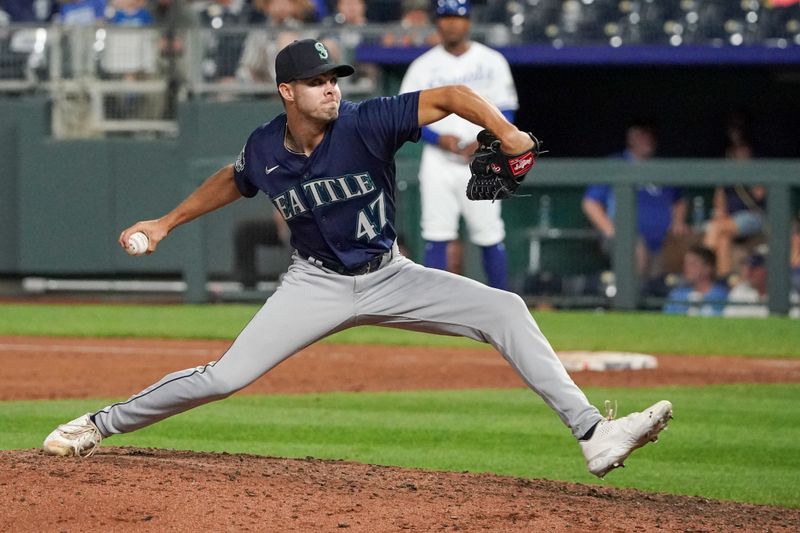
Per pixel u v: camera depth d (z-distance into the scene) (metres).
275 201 16.38
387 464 21.06
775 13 55.28
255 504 15.02
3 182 53.38
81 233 52.97
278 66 15.47
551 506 15.73
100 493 15.09
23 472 15.97
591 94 55.00
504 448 22.77
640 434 15.74
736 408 27.31
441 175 39.00
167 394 16.61
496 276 39.69
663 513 15.97
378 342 39.84
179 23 53.62
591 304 47.31
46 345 38.12
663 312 46.72
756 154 54.19
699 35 55.59
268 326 16.52
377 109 15.64
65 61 54.22
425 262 39.97
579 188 47.09
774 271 45.72
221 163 49.88
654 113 54.84
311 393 29.45
